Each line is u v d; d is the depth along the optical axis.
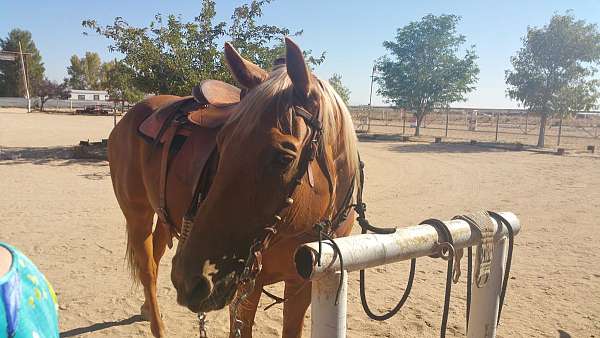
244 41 13.73
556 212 8.37
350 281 4.91
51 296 1.20
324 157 2.12
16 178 10.33
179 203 2.80
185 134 2.82
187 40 13.59
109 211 7.45
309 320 3.96
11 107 55.22
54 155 14.39
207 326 3.80
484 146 22.00
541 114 22.48
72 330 3.64
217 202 1.82
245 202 1.81
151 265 3.49
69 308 4.01
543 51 21.64
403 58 28.78
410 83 28.22
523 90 22.20
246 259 1.87
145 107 3.55
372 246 1.73
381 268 5.35
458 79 27.75
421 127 39.22
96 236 6.07
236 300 2.10
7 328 0.99
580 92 21.67
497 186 11.09
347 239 1.71
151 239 3.52
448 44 28.45
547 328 3.95
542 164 15.48
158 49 13.40
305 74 1.94
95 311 3.98
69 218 6.95
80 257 5.27
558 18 21.47
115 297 4.26
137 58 13.30
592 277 5.15
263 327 3.80
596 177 12.78
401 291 4.67
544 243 6.44
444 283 4.91
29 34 71.00
